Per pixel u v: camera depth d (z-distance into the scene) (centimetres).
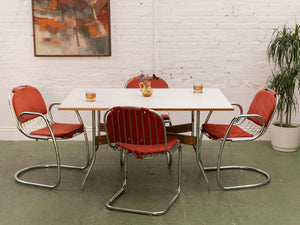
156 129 250
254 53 412
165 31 410
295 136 386
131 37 412
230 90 424
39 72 422
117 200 280
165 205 272
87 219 252
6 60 418
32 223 247
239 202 277
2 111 431
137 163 360
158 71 420
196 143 298
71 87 426
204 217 254
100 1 400
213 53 414
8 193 292
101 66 420
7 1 404
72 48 411
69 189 301
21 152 393
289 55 383
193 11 405
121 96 314
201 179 320
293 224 245
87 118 436
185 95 319
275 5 400
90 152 393
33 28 405
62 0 399
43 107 338
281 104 380
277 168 347
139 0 404
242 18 405
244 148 405
